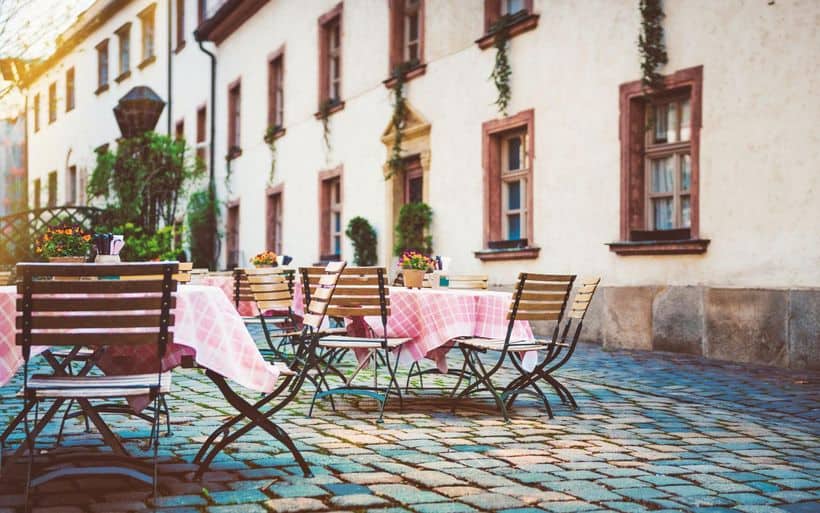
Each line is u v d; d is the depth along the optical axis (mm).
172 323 3963
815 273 9633
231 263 25859
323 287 5445
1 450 4758
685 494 4340
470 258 15023
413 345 6918
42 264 3816
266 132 23078
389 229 17516
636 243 11586
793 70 9891
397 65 17141
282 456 5004
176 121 29641
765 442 5742
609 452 5297
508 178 14461
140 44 31984
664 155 11703
